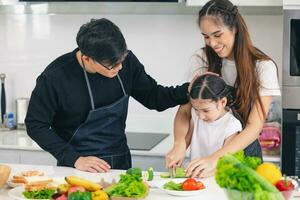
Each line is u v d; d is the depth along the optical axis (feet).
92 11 12.50
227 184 5.16
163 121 12.61
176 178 7.50
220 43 7.95
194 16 12.28
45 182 7.16
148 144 11.25
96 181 7.51
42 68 13.05
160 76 12.57
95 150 8.79
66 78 8.43
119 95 8.85
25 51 13.08
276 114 11.56
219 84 8.06
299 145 10.28
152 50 12.55
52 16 12.86
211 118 8.20
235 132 8.29
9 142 11.53
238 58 8.16
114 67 7.64
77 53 8.54
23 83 13.15
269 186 5.05
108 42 7.41
